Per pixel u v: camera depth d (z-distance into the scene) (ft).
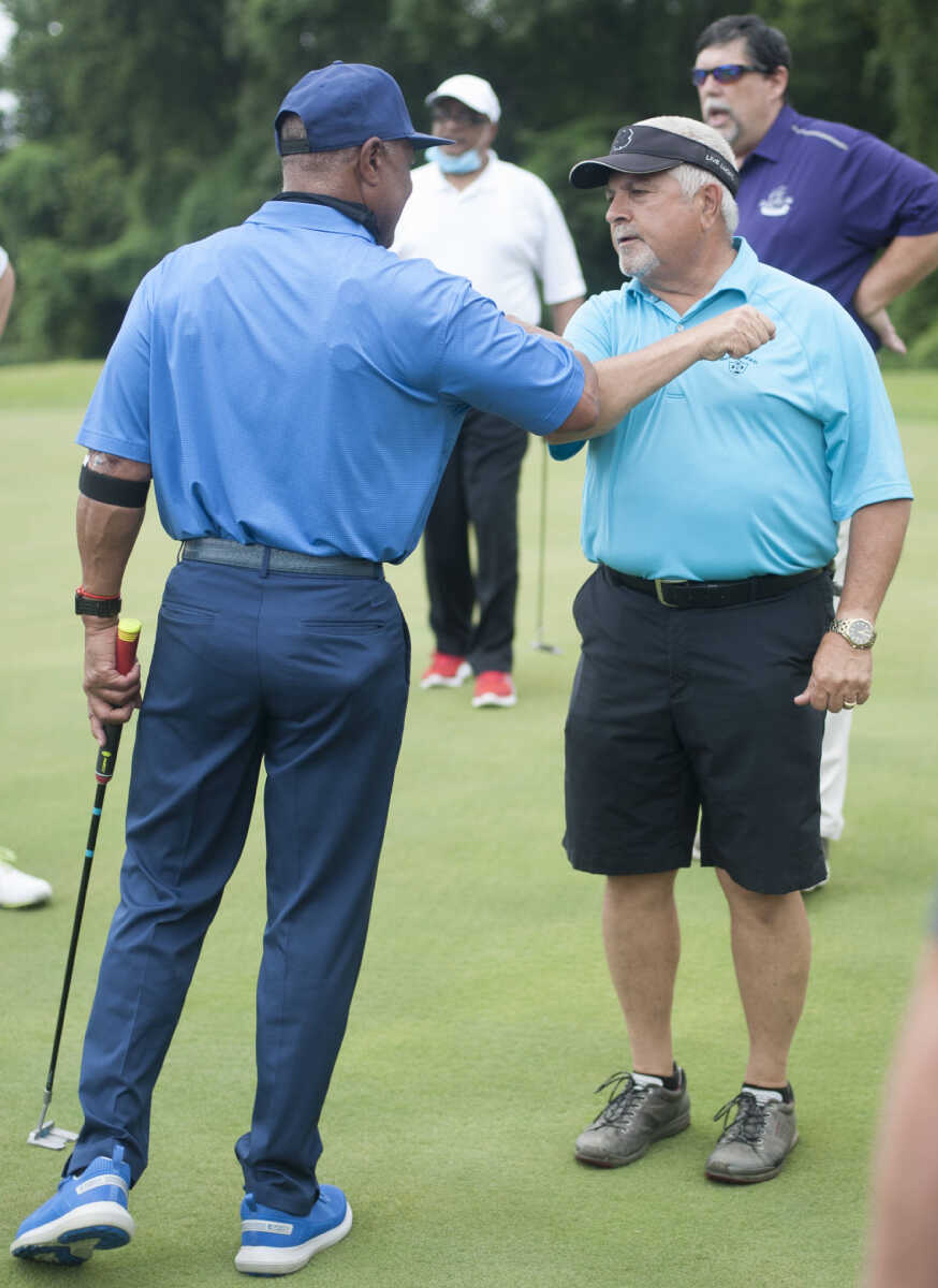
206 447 10.38
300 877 10.74
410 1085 13.06
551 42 146.20
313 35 151.33
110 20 173.78
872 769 21.77
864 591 11.50
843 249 17.26
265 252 10.41
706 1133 12.44
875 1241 3.91
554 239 25.36
